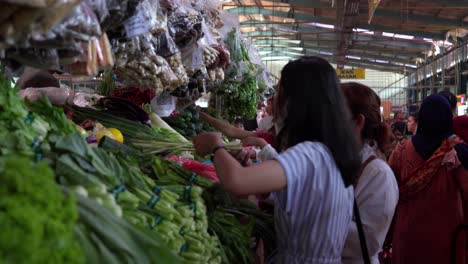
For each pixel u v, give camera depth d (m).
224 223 1.93
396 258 3.22
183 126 3.77
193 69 2.80
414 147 3.13
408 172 3.12
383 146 2.38
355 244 2.17
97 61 1.53
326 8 15.81
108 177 1.38
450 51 19.56
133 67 2.10
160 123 3.11
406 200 3.12
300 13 16.89
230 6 16.56
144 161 1.79
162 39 2.31
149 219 1.44
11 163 0.83
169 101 3.51
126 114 2.48
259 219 2.13
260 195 2.39
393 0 14.47
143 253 1.05
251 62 5.18
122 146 1.75
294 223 1.68
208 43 3.11
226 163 1.58
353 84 2.38
